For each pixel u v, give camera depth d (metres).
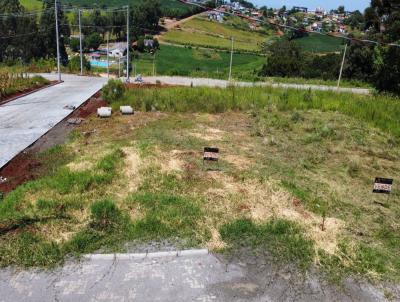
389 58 28.05
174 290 5.02
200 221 6.47
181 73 38.06
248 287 5.13
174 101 15.72
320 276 5.40
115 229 6.18
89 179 7.56
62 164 8.80
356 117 15.19
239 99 16.64
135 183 7.75
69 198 6.93
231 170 8.72
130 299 4.85
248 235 6.21
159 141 10.70
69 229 6.10
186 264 5.52
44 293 4.89
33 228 6.05
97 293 4.93
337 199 7.71
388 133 13.27
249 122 13.75
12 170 8.67
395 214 7.30
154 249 5.78
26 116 14.09
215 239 6.04
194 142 10.83
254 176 8.41
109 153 9.12
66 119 13.77
